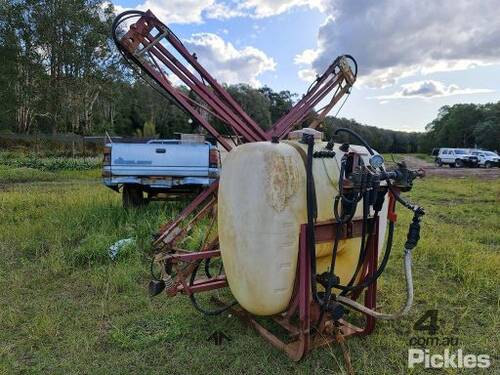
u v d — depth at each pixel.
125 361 2.46
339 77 4.01
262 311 2.35
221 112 3.33
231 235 2.33
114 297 3.35
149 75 3.20
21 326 2.87
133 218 5.49
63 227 5.19
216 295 3.32
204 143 6.19
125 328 2.84
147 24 3.16
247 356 2.51
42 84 28.58
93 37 27.95
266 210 2.18
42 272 3.84
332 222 2.33
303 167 2.29
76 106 30.67
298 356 2.38
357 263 2.63
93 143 30.58
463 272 3.87
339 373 2.35
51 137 30.64
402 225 5.99
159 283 2.82
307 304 2.29
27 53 27.86
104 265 4.07
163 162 6.02
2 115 29.88
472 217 7.31
